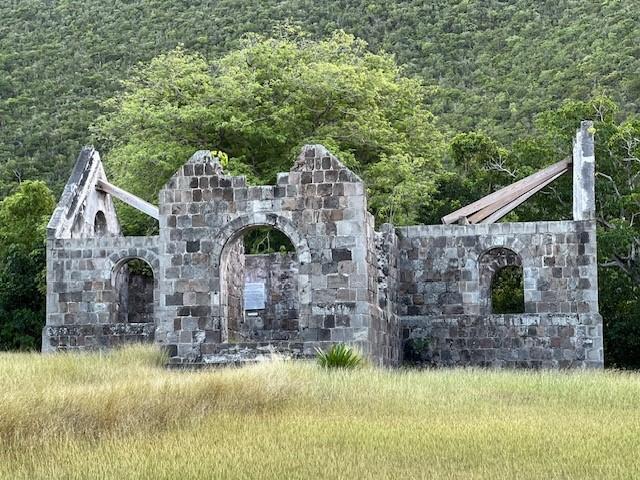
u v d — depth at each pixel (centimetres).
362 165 11262
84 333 8619
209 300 7119
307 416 4547
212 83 11531
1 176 15088
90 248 8706
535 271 8131
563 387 5594
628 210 9862
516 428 4209
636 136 9894
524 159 10906
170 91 11544
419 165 11031
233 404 4719
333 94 11150
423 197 10638
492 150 11375
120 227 10025
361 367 6378
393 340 7925
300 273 7031
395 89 11812
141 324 8588
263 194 7131
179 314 7138
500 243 8206
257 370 5625
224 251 7162
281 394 5053
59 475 3388
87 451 3744
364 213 7088
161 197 7212
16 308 9912
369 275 7194
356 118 11269
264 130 10812
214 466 3456
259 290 8944
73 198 9106
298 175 7112
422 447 3816
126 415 4244
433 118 12419
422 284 8319
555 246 8112
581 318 8031
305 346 6975
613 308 9481
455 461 3588
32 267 9988
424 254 8338
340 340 6969
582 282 8056
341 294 6994
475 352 8181
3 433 3884
